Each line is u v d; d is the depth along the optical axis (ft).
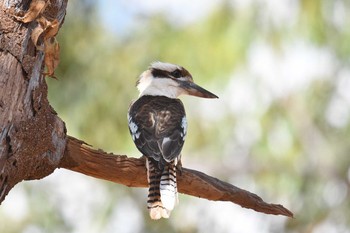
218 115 51.19
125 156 26.04
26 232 49.57
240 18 48.16
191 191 27.17
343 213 52.65
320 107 51.70
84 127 48.65
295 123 51.55
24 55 21.95
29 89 22.09
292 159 52.60
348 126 52.34
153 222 52.70
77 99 48.42
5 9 21.94
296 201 53.57
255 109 50.72
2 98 21.63
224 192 27.02
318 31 48.62
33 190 50.08
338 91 51.44
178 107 29.73
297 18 48.55
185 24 49.34
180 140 28.30
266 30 48.21
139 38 49.52
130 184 26.84
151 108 29.48
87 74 48.70
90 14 49.06
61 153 23.91
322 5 48.52
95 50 48.91
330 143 52.65
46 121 22.91
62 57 48.34
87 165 25.39
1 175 21.59
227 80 48.70
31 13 21.95
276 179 53.72
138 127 28.63
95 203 52.34
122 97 48.80
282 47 48.34
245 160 54.03
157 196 26.61
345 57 50.21
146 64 49.06
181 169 27.07
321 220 52.85
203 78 48.73
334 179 53.11
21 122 21.94
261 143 51.60
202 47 48.57
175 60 48.85
